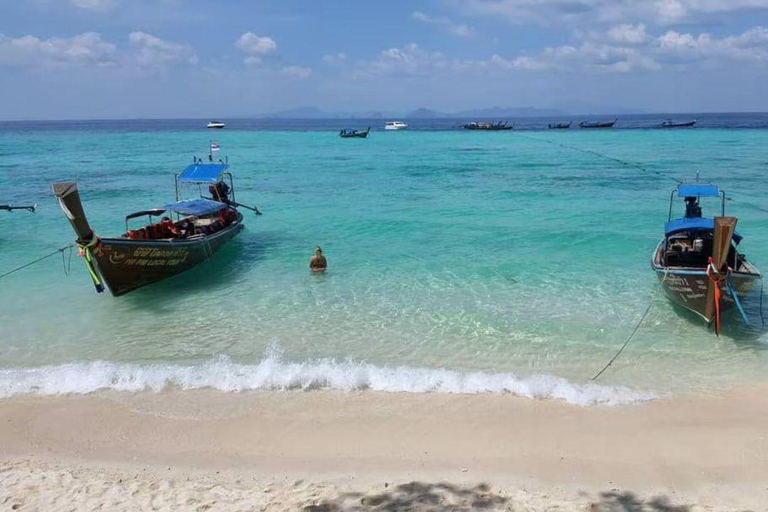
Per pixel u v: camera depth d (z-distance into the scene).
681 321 12.85
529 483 7.23
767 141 67.69
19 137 102.81
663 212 24.98
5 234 22.30
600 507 6.66
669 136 79.81
